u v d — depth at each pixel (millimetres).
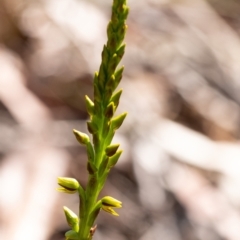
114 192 668
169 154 752
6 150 641
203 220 692
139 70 932
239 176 778
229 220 713
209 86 972
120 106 806
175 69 967
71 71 833
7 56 820
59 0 997
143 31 1046
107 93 249
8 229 546
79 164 673
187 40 1069
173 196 700
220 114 916
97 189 253
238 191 762
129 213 652
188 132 812
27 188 597
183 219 680
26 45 878
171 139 778
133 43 999
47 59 852
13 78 771
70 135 711
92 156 251
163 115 844
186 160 764
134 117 788
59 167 646
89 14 996
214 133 880
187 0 1221
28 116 720
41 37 903
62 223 588
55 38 908
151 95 868
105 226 627
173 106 880
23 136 676
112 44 248
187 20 1144
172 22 1121
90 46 920
